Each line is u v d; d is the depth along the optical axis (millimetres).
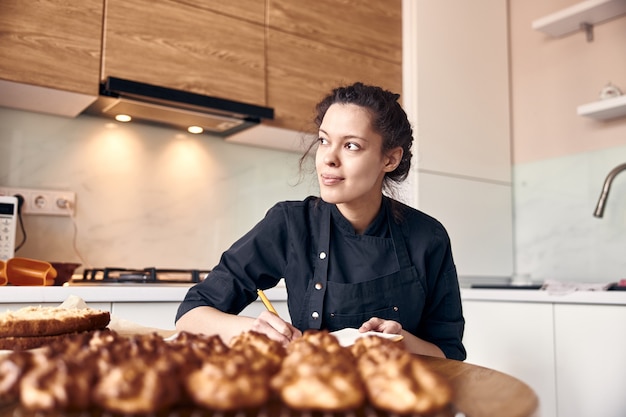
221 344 661
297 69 2500
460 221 2891
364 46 2727
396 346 696
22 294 1646
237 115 2314
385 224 1247
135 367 532
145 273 2250
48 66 1939
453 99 2936
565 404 2070
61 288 1696
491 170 3066
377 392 536
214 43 2281
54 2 1968
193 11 2244
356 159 1063
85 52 2010
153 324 1841
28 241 2188
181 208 2541
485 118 3068
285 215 1249
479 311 2383
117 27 2076
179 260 2516
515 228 3164
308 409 524
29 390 503
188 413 563
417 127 2777
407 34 2867
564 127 2992
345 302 1194
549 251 3004
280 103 2439
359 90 1110
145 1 2143
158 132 2512
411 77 2826
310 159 2359
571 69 2979
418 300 1233
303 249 1227
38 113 2246
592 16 2795
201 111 2279
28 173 2211
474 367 838
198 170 2602
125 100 2115
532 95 3148
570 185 2941
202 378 533
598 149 2842
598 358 1980
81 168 2318
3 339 897
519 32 3232
